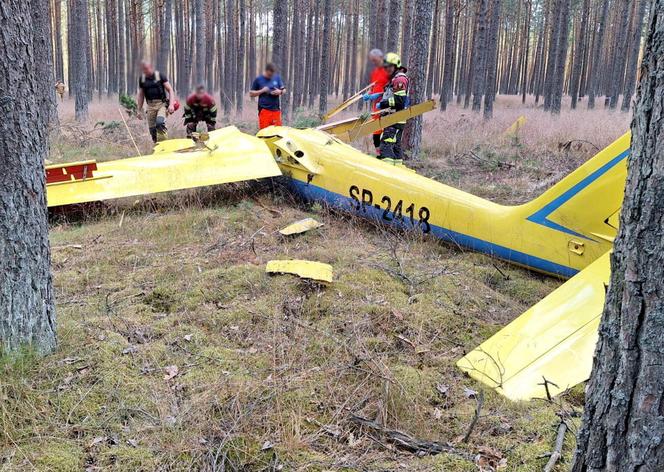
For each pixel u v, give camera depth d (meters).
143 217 6.20
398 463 2.65
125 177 6.41
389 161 7.72
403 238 5.57
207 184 6.43
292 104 29.97
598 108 32.06
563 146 11.46
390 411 3.00
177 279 4.57
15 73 2.92
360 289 4.36
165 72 9.04
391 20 17.53
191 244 5.46
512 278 4.81
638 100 1.81
